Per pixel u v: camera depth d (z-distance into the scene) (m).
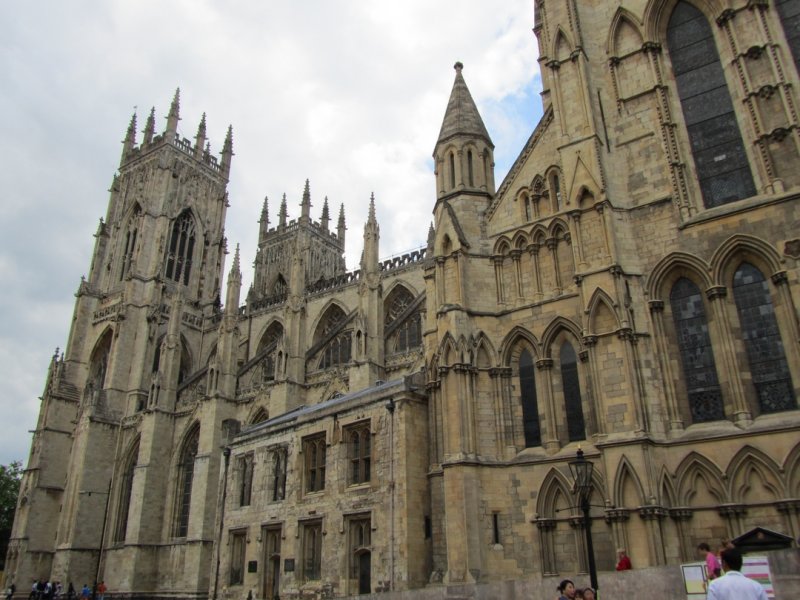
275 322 134.25
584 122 45.00
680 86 45.19
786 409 35.59
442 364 45.72
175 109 164.00
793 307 35.97
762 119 40.09
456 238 48.34
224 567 61.84
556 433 42.41
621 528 35.78
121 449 120.56
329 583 50.25
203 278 159.25
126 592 100.44
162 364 117.25
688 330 39.69
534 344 44.78
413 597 35.94
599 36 48.78
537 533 40.50
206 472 98.62
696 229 40.47
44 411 137.00
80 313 147.88
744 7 42.69
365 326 91.62
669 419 38.12
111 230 160.25
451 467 42.66
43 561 124.06
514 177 49.75
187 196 161.38
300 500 56.00
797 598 22.34
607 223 41.81
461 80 55.94
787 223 37.38
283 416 73.50
